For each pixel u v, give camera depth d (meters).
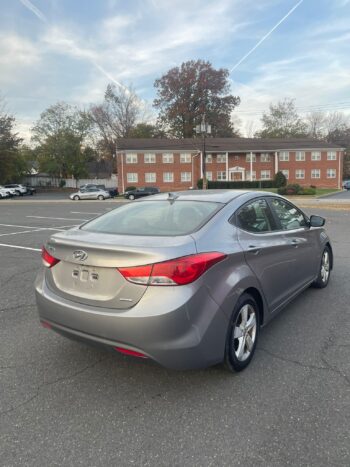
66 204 29.19
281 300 3.62
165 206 3.37
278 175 46.19
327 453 2.03
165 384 2.77
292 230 3.97
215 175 48.19
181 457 2.02
